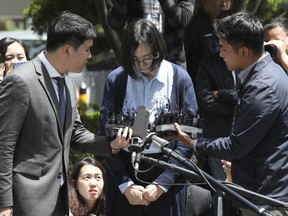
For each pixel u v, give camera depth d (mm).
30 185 5309
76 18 5398
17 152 5352
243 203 4598
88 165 6848
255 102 5340
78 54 5395
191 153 6266
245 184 5520
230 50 5516
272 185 5410
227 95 7734
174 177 6172
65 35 5344
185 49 8461
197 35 8414
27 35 14617
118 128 5652
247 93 5410
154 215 6270
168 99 6199
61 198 5555
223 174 7637
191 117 5910
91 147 5777
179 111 5922
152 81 6203
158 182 6121
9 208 5227
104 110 6230
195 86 8297
